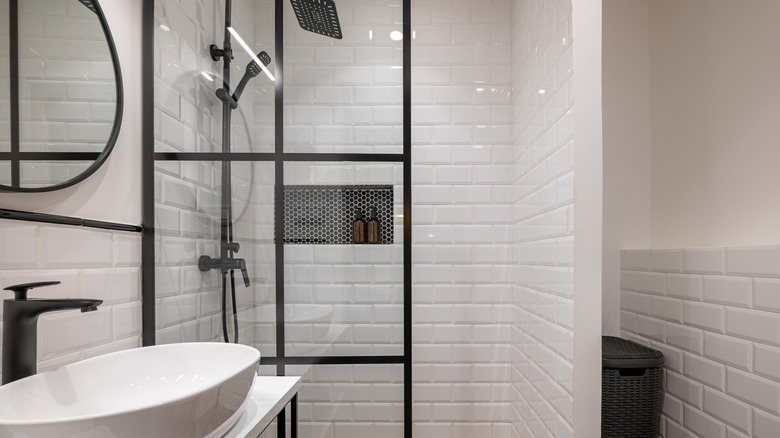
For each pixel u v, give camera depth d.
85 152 1.03
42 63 0.90
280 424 1.18
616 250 1.89
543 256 1.49
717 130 1.48
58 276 0.95
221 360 0.95
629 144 1.87
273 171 1.42
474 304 1.95
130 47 1.25
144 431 0.58
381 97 1.44
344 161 1.44
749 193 1.34
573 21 1.20
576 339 1.18
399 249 1.44
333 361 1.43
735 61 1.40
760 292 1.17
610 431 1.47
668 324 1.57
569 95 1.24
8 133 0.81
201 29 1.40
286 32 1.44
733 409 1.25
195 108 1.39
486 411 1.94
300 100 1.44
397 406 1.43
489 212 1.96
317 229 1.43
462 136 1.97
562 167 1.30
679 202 1.67
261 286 1.42
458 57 1.97
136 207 1.27
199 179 1.39
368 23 1.45
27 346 0.75
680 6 1.66
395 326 1.44
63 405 0.77
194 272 1.37
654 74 1.82
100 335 1.09
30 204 0.88
